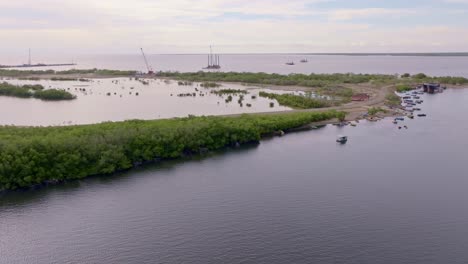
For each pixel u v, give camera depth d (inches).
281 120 6820.9
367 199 4060.0
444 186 4352.9
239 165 5088.6
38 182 4424.2
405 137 6387.8
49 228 3580.2
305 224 3599.9
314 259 3105.3
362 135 6560.0
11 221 3713.1
